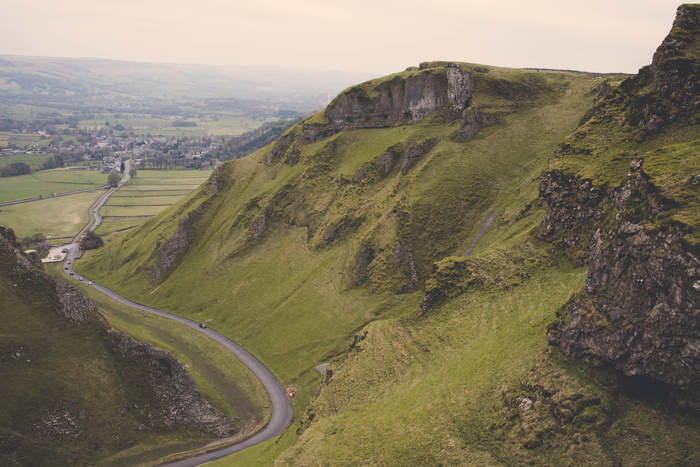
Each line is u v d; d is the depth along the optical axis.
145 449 104.94
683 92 93.94
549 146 161.25
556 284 90.25
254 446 105.62
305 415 99.31
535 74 192.62
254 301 176.50
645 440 55.16
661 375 56.44
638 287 60.00
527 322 83.88
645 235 60.09
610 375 62.31
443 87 197.38
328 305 155.62
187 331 169.38
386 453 69.25
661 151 69.44
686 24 100.12
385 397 86.62
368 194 185.62
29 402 100.00
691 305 53.56
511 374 71.94
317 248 183.38
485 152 166.88
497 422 66.25
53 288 116.25
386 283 150.38
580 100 176.00
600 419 58.94
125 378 112.44
